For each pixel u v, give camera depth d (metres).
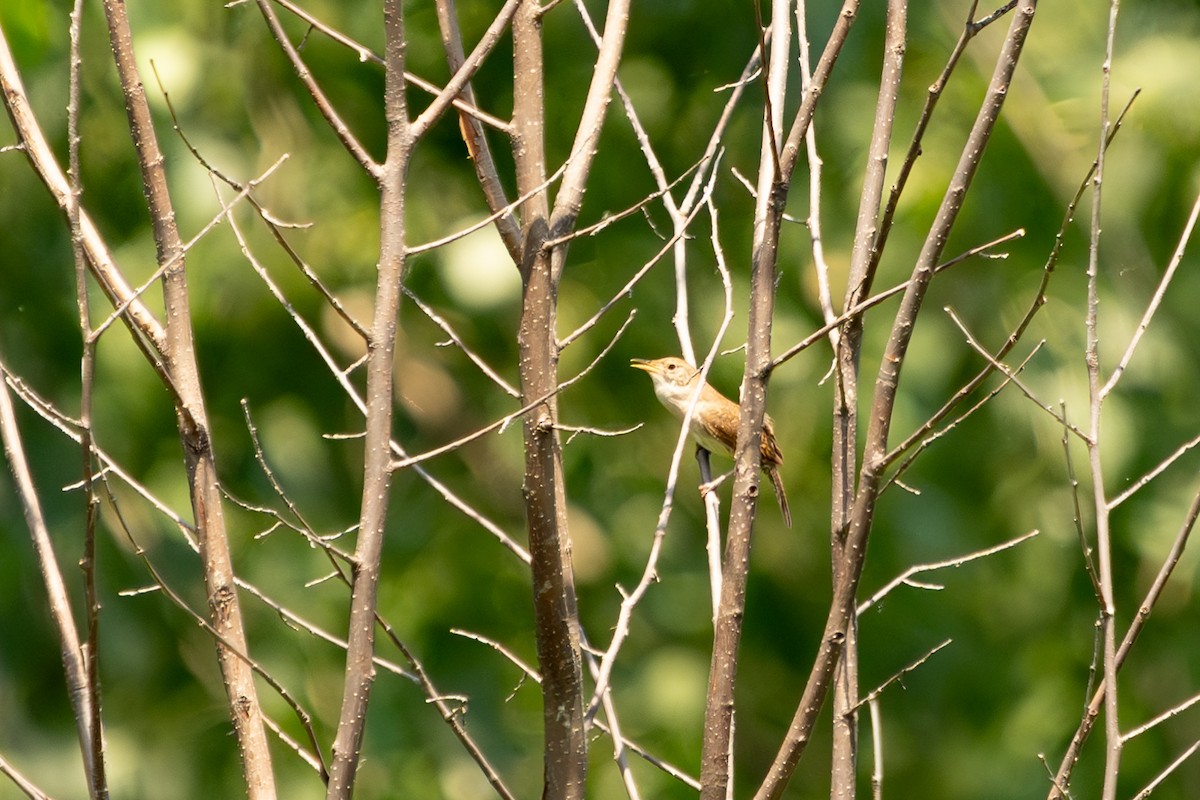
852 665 5.68
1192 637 14.05
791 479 15.16
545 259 5.54
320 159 14.17
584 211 14.86
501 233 5.82
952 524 14.49
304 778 12.73
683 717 14.76
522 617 15.04
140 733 12.66
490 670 14.52
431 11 14.47
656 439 15.53
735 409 10.28
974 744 14.88
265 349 13.85
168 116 12.64
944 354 13.91
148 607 12.49
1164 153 13.77
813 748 15.69
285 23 13.70
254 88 13.71
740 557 5.43
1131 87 13.84
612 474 15.61
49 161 5.38
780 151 6.05
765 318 5.50
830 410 14.95
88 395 4.39
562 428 5.38
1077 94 13.97
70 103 4.72
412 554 15.03
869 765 15.19
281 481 13.95
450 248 13.95
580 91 14.64
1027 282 13.82
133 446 12.92
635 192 14.88
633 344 14.88
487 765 5.43
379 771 13.56
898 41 5.89
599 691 5.41
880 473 5.17
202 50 13.06
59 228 13.03
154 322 5.48
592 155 5.86
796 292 14.39
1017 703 14.67
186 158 12.62
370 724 13.75
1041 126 13.95
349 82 14.22
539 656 5.37
